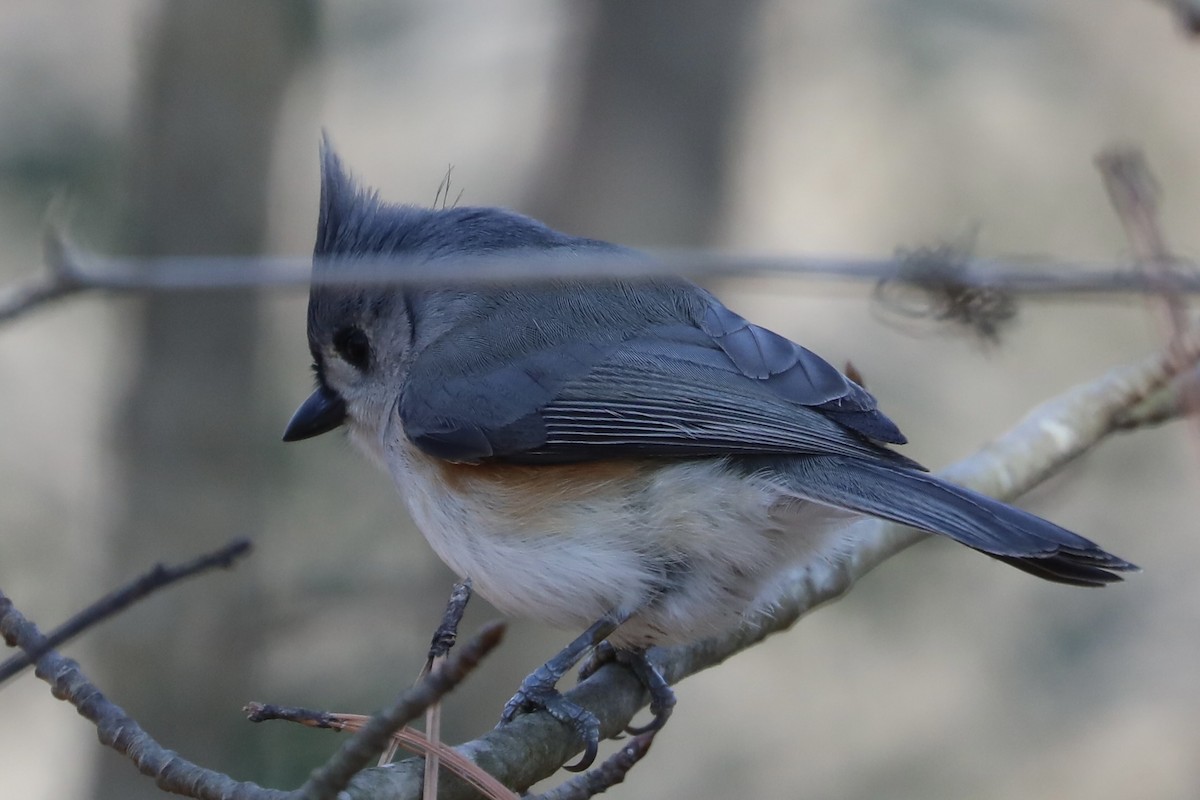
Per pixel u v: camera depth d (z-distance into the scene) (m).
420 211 6.68
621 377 6.07
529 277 3.94
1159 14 13.24
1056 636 12.17
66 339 12.38
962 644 11.91
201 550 10.63
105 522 10.77
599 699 5.77
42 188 10.84
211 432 10.78
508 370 6.11
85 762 11.10
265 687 10.50
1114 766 11.76
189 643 10.41
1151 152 13.16
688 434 5.92
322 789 3.79
